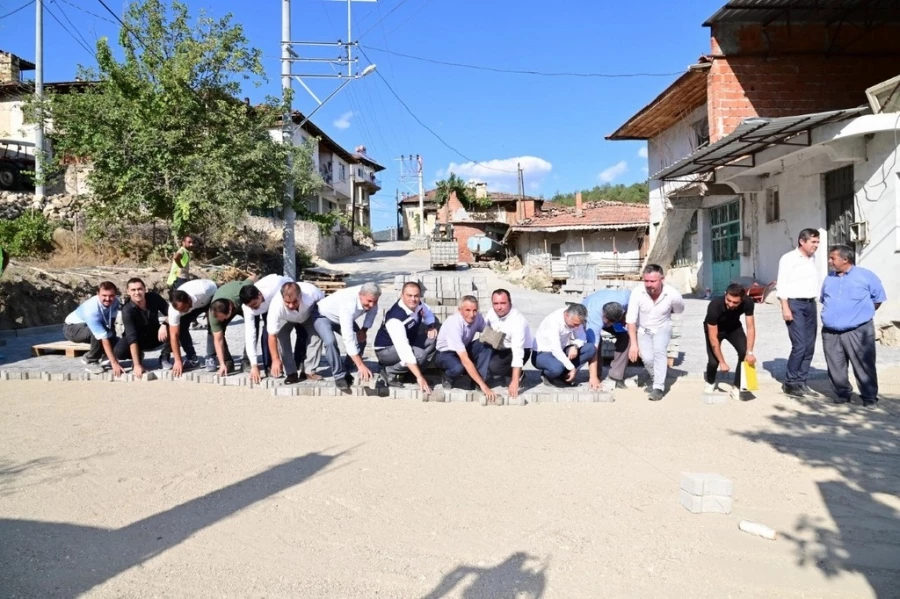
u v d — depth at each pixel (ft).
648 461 17.54
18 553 12.23
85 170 71.51
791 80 57.52
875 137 41.50
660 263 83.35
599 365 28.04
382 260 124.98
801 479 16.17
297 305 25.48
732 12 54.44
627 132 80.79
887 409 23.00
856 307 23.43
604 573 11.55
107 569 11.64
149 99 62.44
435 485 15.76
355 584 11.14
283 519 13.78
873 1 52.29
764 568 11.76
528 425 21.30
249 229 90.84
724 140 45.06
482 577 11.40
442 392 24.90
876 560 12.06
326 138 139.95
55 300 48.42
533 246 121.60
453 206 153.99
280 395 25.90
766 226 57.11
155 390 26.91
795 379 25.20
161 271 60.49
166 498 14.94
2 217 68.08
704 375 28.60
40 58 69.51
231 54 65.36
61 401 24.90
